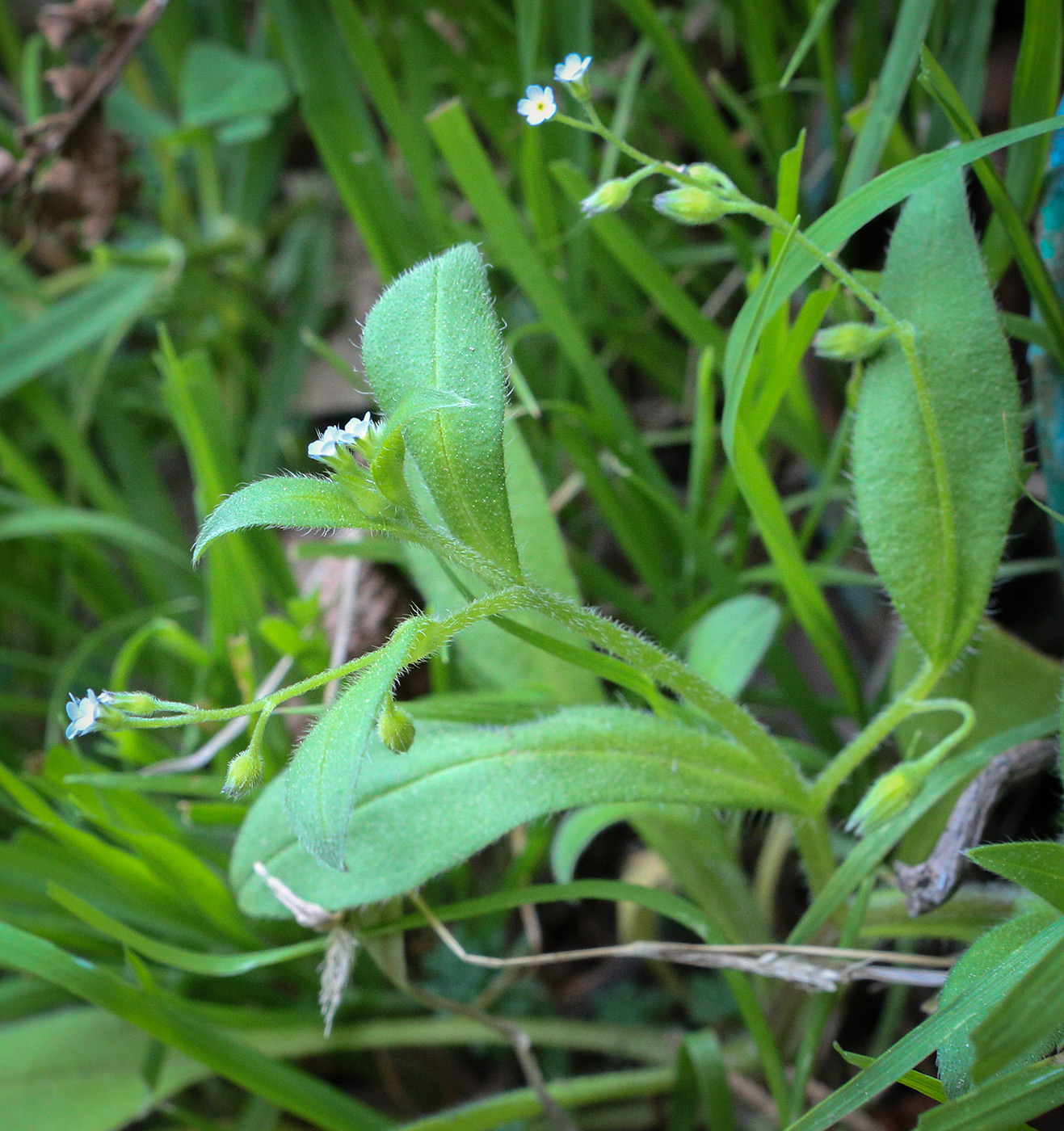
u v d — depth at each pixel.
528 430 0.25
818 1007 0.19
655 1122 0.21
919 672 0.19
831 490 0.22
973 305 0.18
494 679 0.20
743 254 0.23
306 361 0.29
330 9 0.23
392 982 0.21
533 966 0.21
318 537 0.25
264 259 0.32
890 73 0.20
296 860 0.18
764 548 0.25
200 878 0.20
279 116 0.30
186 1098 0.22
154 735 0.25
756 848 0.23
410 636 0.16
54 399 0.27
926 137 0.22
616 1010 0.22
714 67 0.28
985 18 0.21
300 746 0.15
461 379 0.16
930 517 0.18
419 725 0.19
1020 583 0.23
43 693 0.28
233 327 0.31
